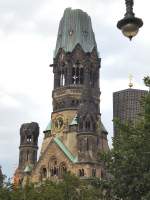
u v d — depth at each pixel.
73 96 163.62
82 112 150.38
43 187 80.25
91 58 169.38
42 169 152.12
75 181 85.44
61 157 149.38
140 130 41.25
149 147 39.19
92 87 166.75
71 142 155.25
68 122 160.12
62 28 175.75
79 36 171.88
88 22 177.00
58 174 148.00
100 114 164.25
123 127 43.94
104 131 161.62
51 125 164.88
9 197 68.38
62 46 170.88
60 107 164.75
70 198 83.19
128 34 20.34
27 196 71.44
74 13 176.62
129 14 20.30
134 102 193.12
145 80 42.41
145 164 39.16
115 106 197.88
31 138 163.50
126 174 40.53
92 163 143.88
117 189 41.84
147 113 40.12
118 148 44.00
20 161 160.88
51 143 153.50
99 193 52.19
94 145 148.00
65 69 167.62
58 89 167.00
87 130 148.38
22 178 155.00
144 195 39.09
